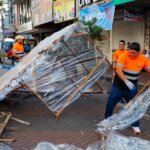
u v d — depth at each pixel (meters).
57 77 4.55
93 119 4.19
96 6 9.88
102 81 5.62
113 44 10.92
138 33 9.70
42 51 4.35
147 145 2.96
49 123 4.02
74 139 3.39
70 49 4.71
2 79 4.81
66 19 12.27
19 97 5.54
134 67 3.57
